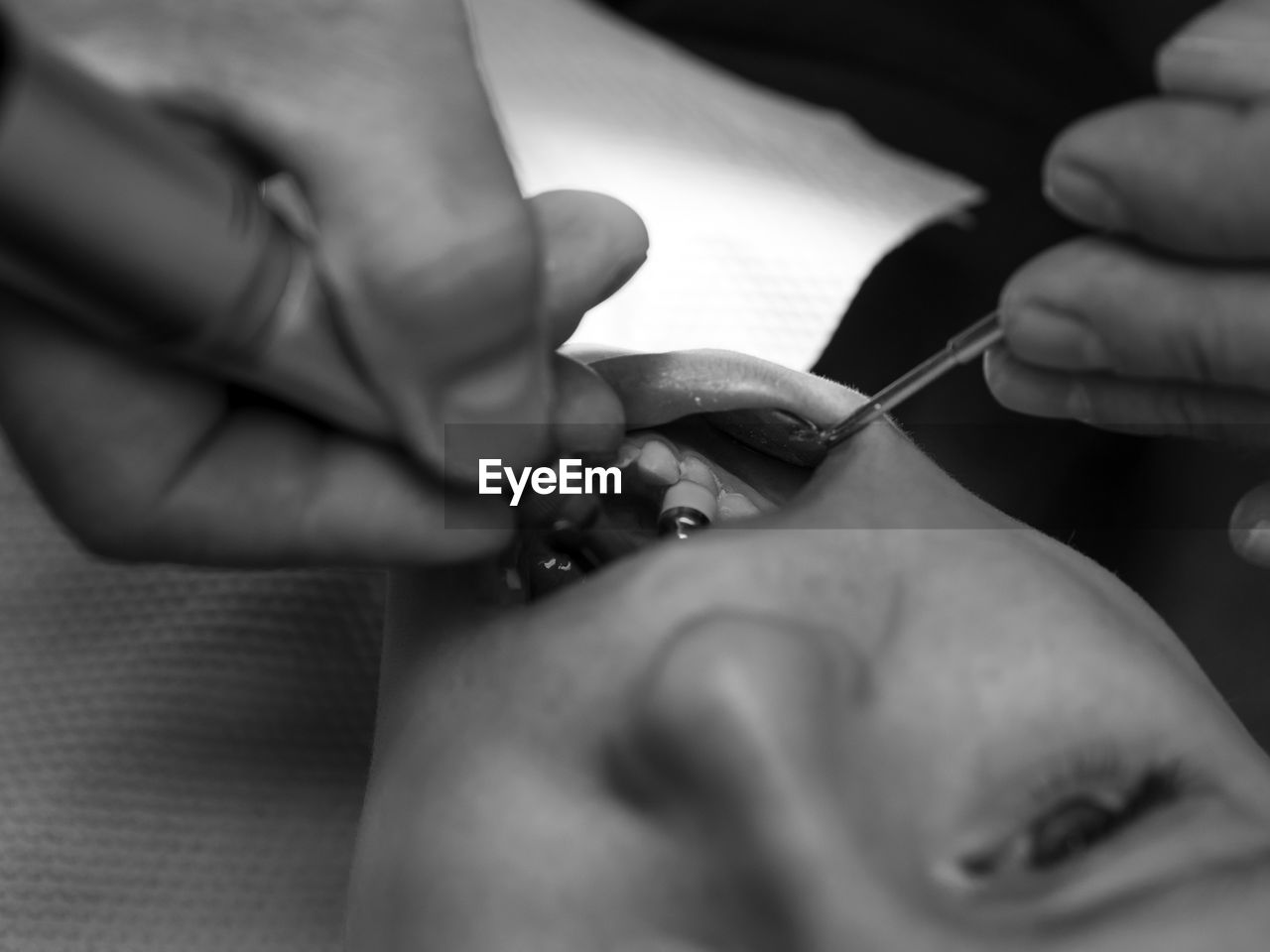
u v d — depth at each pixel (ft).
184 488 0.65
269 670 0.90
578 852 0.64
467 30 0.65
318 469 0.66
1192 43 0.74
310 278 0.61
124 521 0.65
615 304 1.05
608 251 0.69
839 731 0.63
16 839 0.87
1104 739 0.66
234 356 0.61
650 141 1.15
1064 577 0.70
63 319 0.62
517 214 0.62
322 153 0.61
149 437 0.64
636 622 0.66
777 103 1.25
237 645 0.90
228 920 0.87
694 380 0.73
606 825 0.64
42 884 0.87
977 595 0.67
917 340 1.11
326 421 0.67
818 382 0.75
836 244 1.13
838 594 0.66
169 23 0.62
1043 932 0.63
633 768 0.64
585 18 1.26
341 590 0.91
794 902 0.62
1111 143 0.75
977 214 1.22
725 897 0.63
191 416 0.65
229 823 0.88
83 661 0.90
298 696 0.89
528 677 0.66
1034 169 1.28
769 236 1.11
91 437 0.64
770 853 0.62
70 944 0.86
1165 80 0.75
